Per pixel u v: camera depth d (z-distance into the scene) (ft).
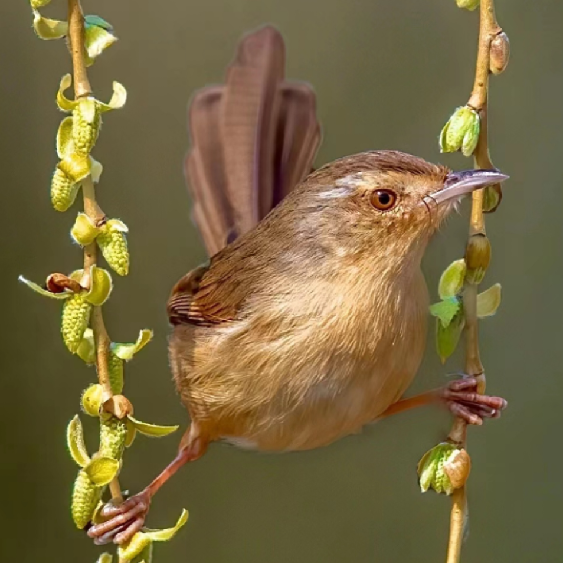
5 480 5.77
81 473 5.45
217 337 5.61
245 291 5.61
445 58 5.75
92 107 5.45
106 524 5.55
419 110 5.75
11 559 5.76
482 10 5.48
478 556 5.77
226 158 5.74
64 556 5.77
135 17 5.75
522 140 5.77
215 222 5.74
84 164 5.45
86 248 5.46
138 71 5.76
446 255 5.61
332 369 5.58
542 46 5.77
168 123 5.77
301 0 5.76
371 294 5.58
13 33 5.74
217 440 5.64
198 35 5.76
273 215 5.63
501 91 5.77
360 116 5.76
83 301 5.45
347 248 5.59
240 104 5.74
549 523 5.77
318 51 5.76
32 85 5.75
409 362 5.60
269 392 5.59
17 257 5.77
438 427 5.77
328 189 5.60
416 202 5.58
